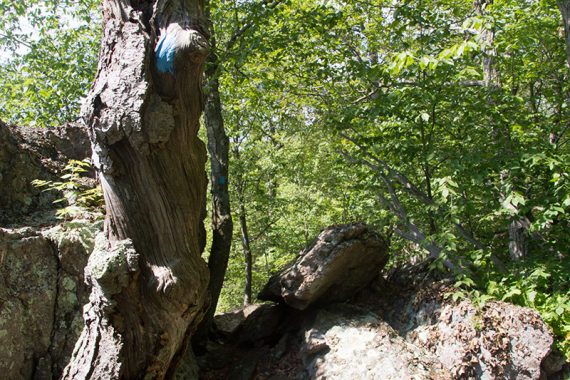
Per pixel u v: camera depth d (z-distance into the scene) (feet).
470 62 21.54
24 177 17.84
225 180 25.00
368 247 21.35
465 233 22.11
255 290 48.80
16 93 34.47
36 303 14.85
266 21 25.36
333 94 27.32
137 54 10.46
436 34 23.62
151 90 10.48
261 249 46.85
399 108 21.66
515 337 17.76
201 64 10.62
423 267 22.89
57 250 15.64
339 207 40.19
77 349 11.63
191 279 11.12
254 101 30.32
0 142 17.44
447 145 22.88
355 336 19.15
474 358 17.81
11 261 14.70
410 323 20.65
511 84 28.63
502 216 24.57
